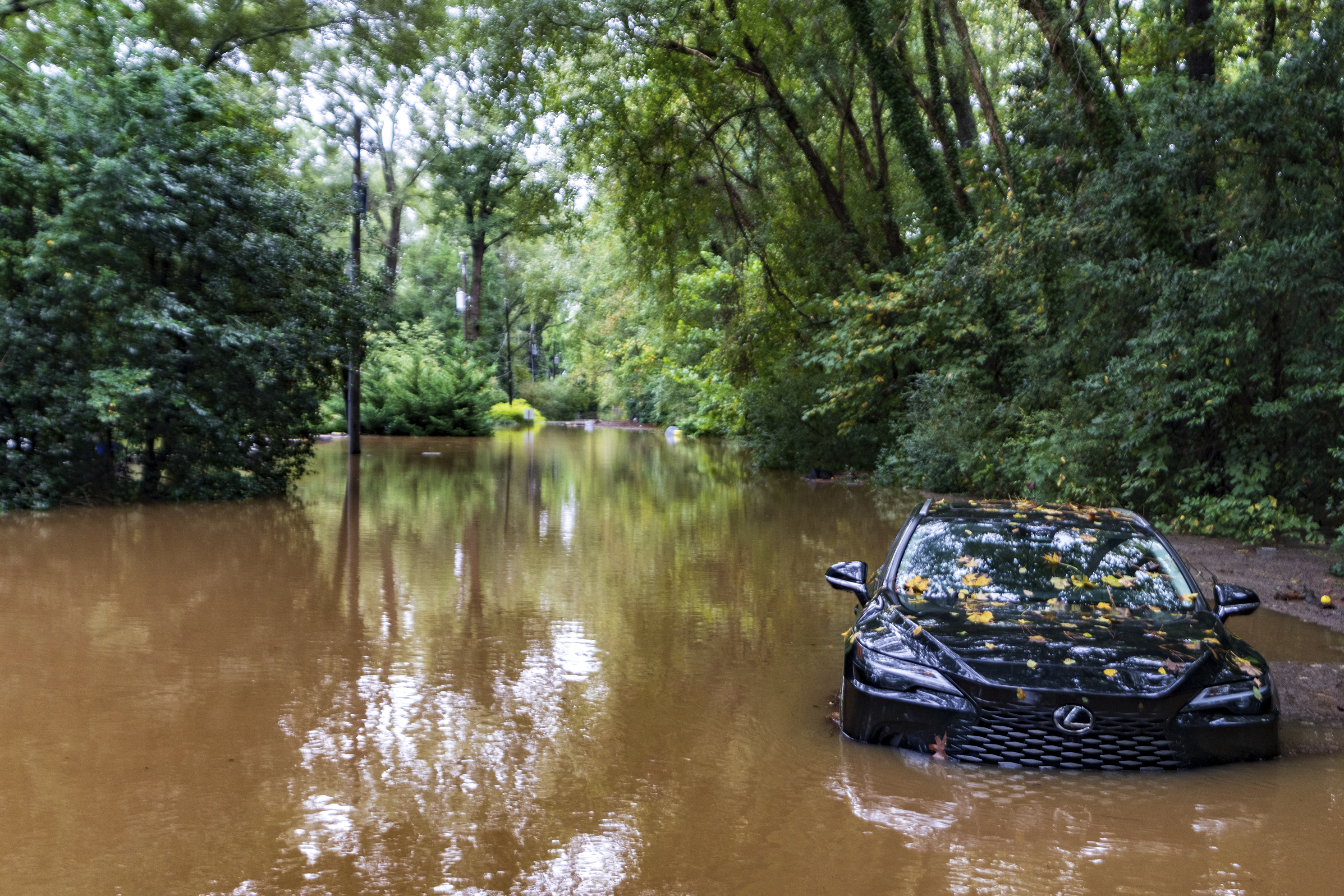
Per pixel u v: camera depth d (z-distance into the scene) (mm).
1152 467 12945
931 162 19812
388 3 24047
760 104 23812
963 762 4637
